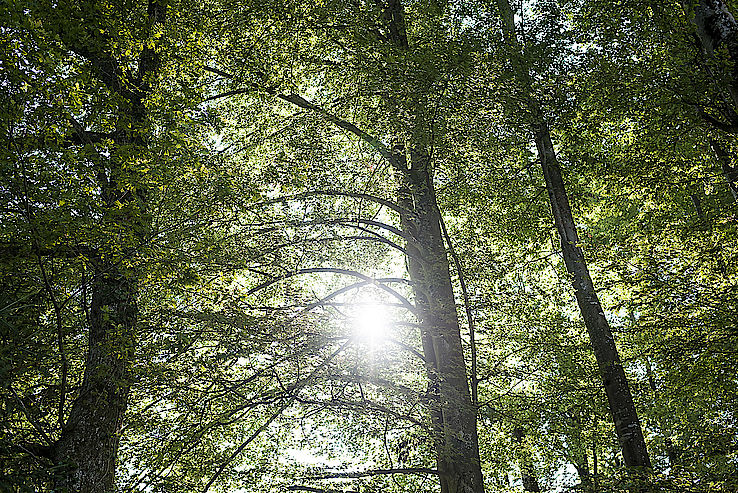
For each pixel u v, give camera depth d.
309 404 9.38
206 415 8.71
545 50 10.28
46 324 6.86
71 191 6.18
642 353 10.41
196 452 9.16
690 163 10.81
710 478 8.26
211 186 7.94
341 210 12.01
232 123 12.20
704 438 10.06
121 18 6.91
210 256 7.30
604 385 9.94
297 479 10.15
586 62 10.32
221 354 8.17
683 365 9.77
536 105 10.38
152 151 6.65
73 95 6.16
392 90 9.70
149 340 8.28
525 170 12.28
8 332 6.01
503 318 11.78
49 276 6.48
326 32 11.57
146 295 8.52
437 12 12.07
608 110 10.84
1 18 5.50
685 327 9.70
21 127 5.73
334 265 12.26
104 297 7.55
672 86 9.51
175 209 7.85
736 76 7.70
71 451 6.77
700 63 9.16
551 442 11.86
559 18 11.20
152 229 6.88
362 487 10.60
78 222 6.20
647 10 10.48
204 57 9.80
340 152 11.98
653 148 10.30
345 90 11.84
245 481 9.80
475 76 10.09
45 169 5.99
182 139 6.93
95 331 7.46
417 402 9.26
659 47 10.38
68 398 7.54
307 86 12.87
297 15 11.14
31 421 6.35
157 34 7.36
